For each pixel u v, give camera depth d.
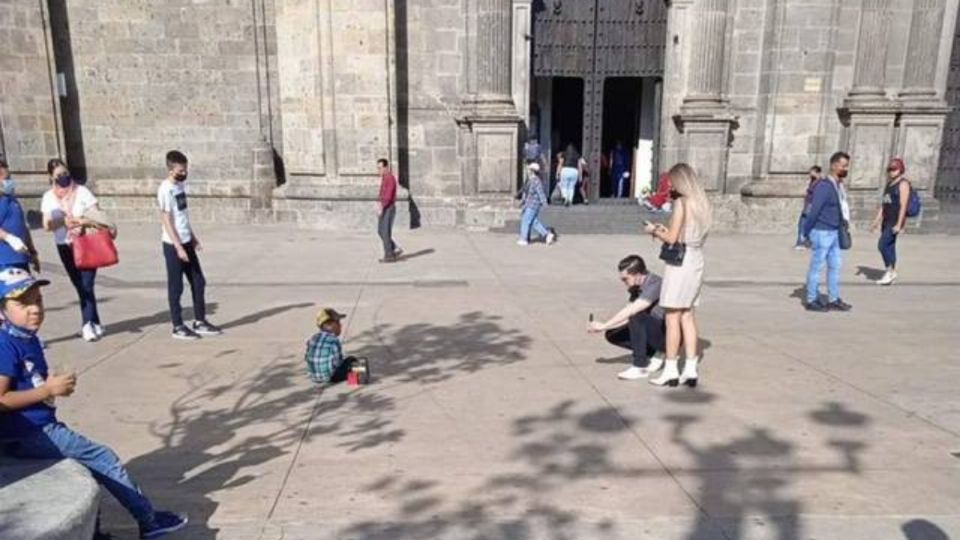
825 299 8.68
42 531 2.46
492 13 14.92
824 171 16.02
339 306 8.32
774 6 15.34
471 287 9.46
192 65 15.79
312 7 14.34
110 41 15.61
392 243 11.45
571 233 15.02
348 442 4.48
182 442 4.48
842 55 15.73
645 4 16.16
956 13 15.68
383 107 14.70
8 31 14.80
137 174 16.17
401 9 15.05
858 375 5.87
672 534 3.43
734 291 9.46
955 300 8.97
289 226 15.34
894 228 9.76
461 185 15.78
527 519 3.56
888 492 3.85
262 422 4.81
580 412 5.00
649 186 18.25
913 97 15.54
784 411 5.04
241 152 16.08
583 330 7.29
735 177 16.28
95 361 6.17
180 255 6.64
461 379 5.72
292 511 3.62
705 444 4.46
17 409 3.01
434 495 3.80
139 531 3.36
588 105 16.73
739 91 15.96
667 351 5.50
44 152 15.41
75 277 6.75
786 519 3.56
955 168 17.28
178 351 6.48
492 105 15.20
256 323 7.52
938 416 4.96
